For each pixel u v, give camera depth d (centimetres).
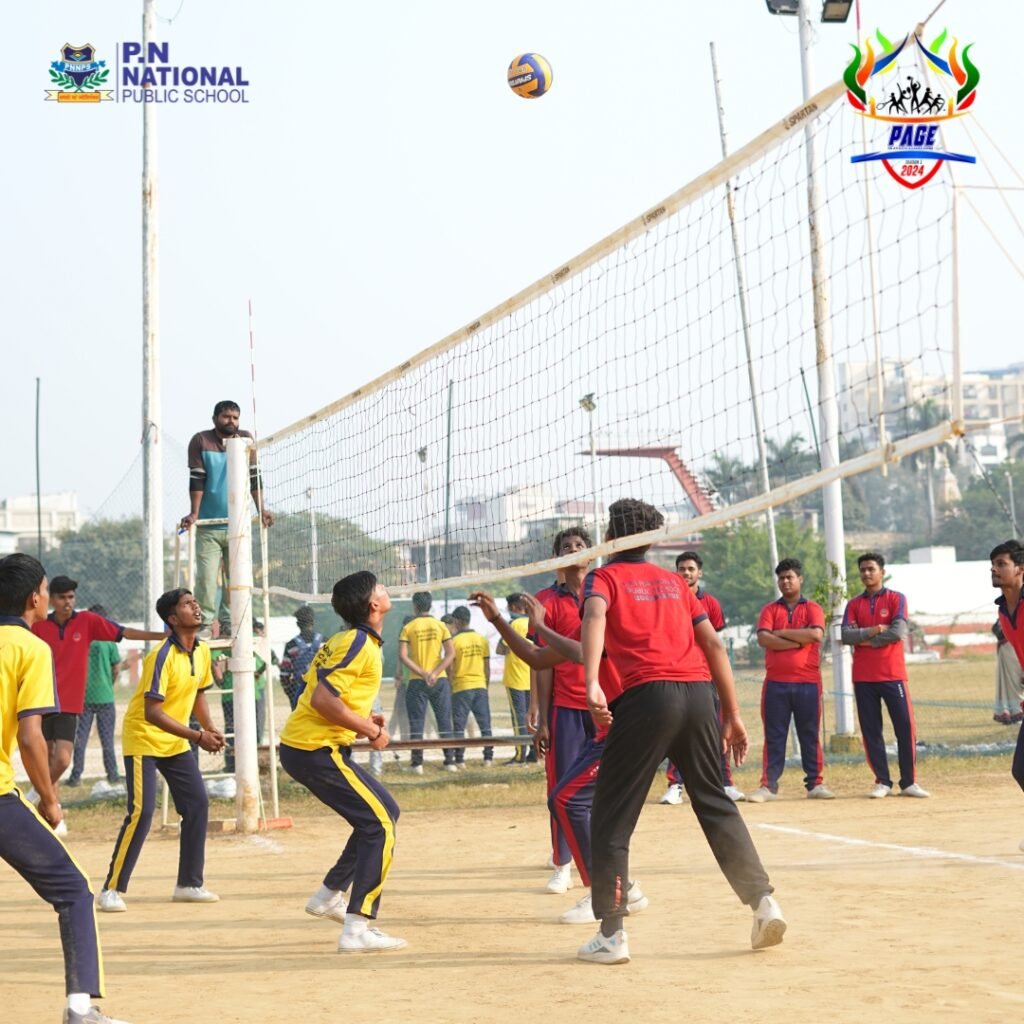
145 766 734
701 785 538
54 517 5934
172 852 991
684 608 544
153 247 1591
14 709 452
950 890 679
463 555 1048
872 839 887
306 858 927
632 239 757
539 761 1520
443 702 1516
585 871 638
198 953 597
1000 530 7725
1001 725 1778
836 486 1490
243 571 1084
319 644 1380
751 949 546
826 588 1478
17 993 528
